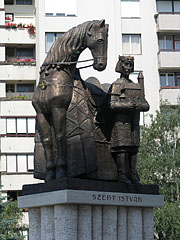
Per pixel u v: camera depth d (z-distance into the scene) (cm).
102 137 1179
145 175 3381
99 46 1127
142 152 3450
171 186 3394
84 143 1141
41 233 1110
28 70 4256
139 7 4156
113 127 1182
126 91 1172
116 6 4125
